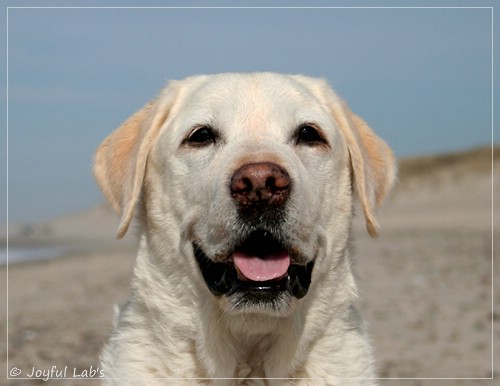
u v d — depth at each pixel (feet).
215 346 2.88
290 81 3.08
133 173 3.01
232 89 2.99
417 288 7.56
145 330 2.94
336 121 3.11
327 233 2.94
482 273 8.38
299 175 2.77
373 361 3.06
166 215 2.94
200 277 2.85
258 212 2.71
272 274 2.73
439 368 4.57
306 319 2.89
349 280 3.00
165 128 3.02
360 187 3.04
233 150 2.82
